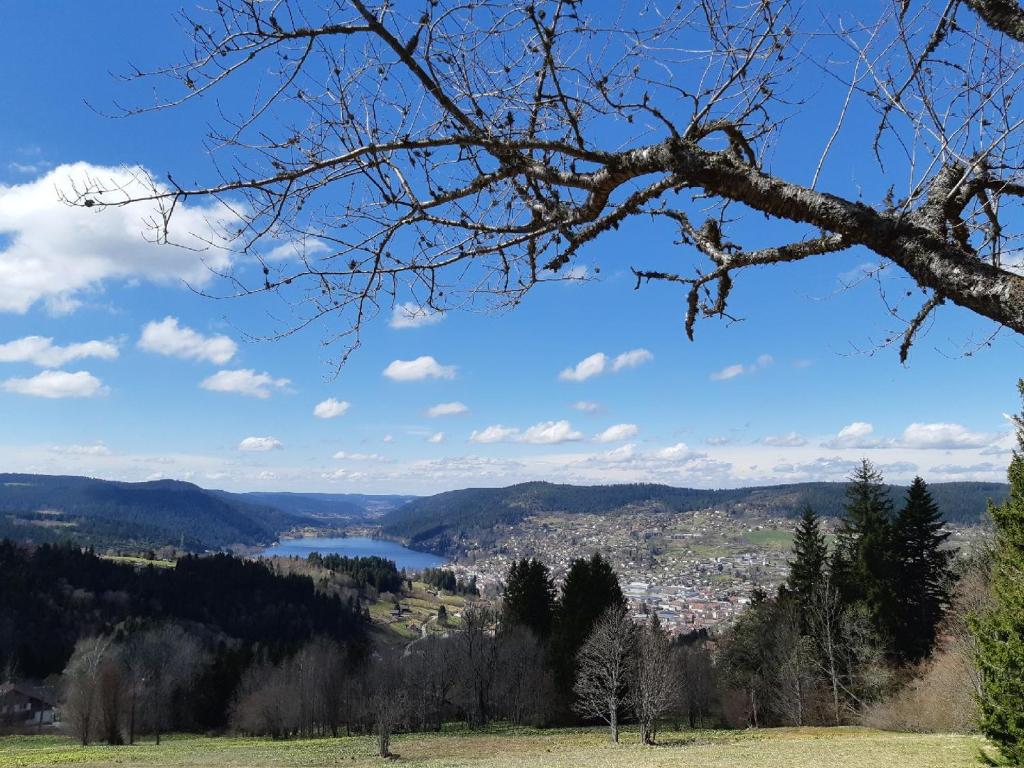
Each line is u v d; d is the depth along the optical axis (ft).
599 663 123.75
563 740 122.72
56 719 203.51
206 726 202.28
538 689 152.05
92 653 191.52
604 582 150.20
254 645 267.39
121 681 172.35
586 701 140.87
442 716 161.58
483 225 9.12
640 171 7.89
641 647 121.70
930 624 126.52
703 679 150.61
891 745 81.41
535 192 9.10
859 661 123.24
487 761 92.22
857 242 7.22
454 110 7.73
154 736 191.62
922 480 131.03
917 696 106.22
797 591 144.66
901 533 129.49
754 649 142.82
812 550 144.15
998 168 7.63
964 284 6.42
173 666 209.97
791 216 7.38
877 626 125.08
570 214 8.70
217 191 7.63
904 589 128.67
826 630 127.44
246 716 181.47
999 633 56.44
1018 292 6.00
